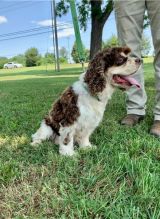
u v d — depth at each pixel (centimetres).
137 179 64
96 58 85
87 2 461
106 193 62
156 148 85
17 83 405
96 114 87
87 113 85
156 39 101
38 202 61
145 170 67
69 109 86
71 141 87
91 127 89
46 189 64
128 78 86
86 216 55
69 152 86
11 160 81
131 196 59
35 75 694
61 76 550
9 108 160
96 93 84
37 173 74
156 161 76
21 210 59
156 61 104
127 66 84
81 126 87
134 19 104
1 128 117
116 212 55
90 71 85
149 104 145
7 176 71
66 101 87
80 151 88
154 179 63
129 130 102
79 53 114
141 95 114
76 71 742
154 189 60
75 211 56
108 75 85
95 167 72
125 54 85
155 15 99
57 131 91
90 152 85
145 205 57
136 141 88
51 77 529
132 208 55
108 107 142
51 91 239
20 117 134
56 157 81
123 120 112
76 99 86
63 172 72
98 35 446
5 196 63
